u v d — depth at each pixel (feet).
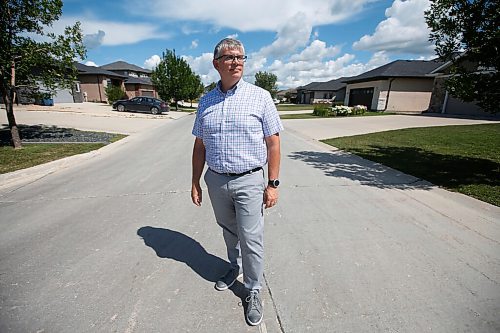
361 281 7.11
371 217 11.00
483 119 59.16
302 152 25.02
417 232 9.73
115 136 33.83
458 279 7.16
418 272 7.45
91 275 7.33
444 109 75.77
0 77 22.58
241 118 5.43
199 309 6.21
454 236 9.42
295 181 15.99
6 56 22.61
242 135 5.49
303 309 6.19
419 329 5.60
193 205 12.34
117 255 8.30
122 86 134.21
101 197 13.29
